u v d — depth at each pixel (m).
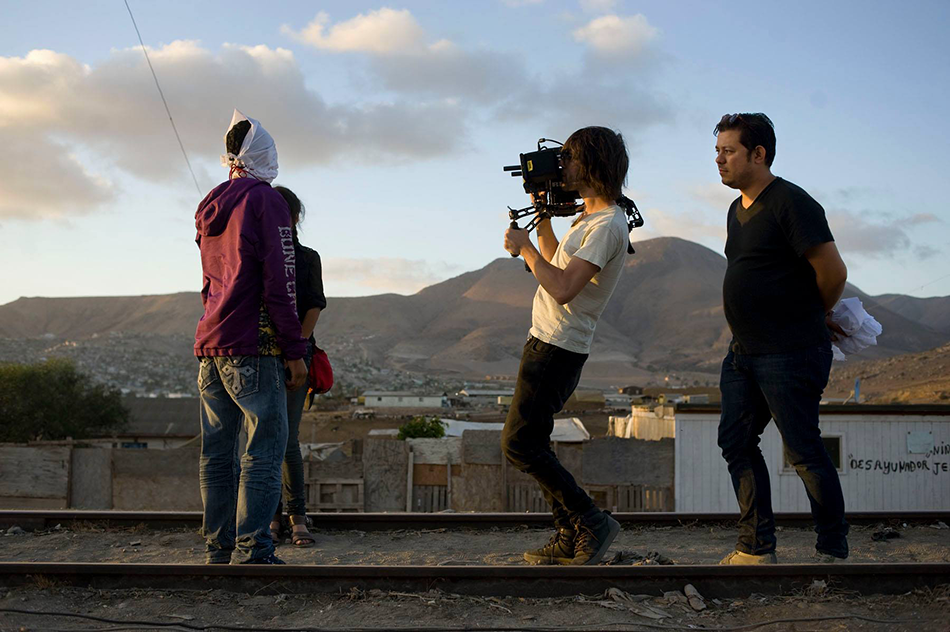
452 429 33.66
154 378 196.62
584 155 3.59
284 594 2.88
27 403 50.81
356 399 103.06
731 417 3.86
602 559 3.78
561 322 3.57
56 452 17.61
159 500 17.72
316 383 4.74
